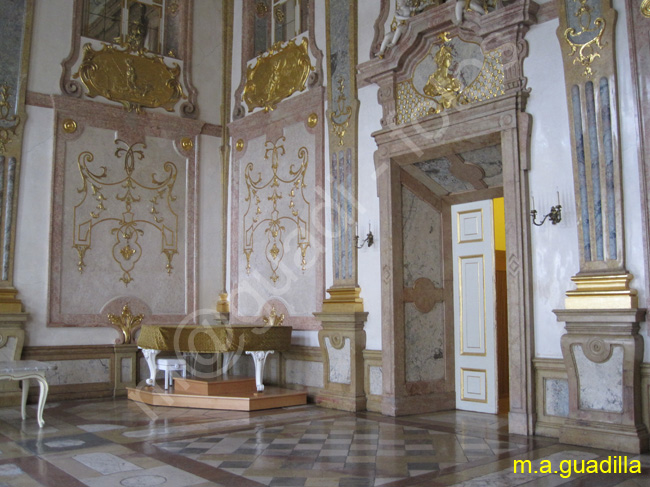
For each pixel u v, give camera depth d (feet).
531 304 20.36
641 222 17.97
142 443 18.92
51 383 27.89
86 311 29.14
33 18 28.66
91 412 24.70
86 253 29.35
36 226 28.09
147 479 14.89
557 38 20.31
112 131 30.53
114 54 30.99
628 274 18.10
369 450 17.94
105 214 30.04
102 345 29.37
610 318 17.87
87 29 30.89
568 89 19.70
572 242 19.57
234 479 14.90
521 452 17.54
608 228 18.54
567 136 19.88
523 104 20.89
